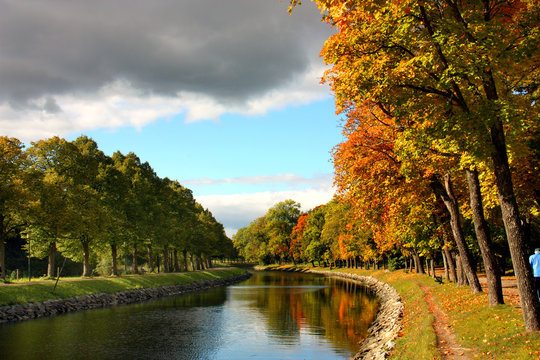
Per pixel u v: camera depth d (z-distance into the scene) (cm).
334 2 1329
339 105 1489
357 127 2381
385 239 4678
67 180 4841
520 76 1683
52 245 4725
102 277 5403
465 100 1309
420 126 1400
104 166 5791
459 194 2739
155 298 5228
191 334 2881
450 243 3114
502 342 1218
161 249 7900
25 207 3800
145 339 2706
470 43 1137
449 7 1323
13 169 3838
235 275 10200
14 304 3353
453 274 3750
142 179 6894
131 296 4906
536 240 3800
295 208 15562
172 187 9688
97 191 5516
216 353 2356
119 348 2455
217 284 7925
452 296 2589
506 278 4134
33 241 4797
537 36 1167
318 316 3619
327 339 2672
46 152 4891
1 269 3862
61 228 4203
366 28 1335
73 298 4025
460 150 1267
